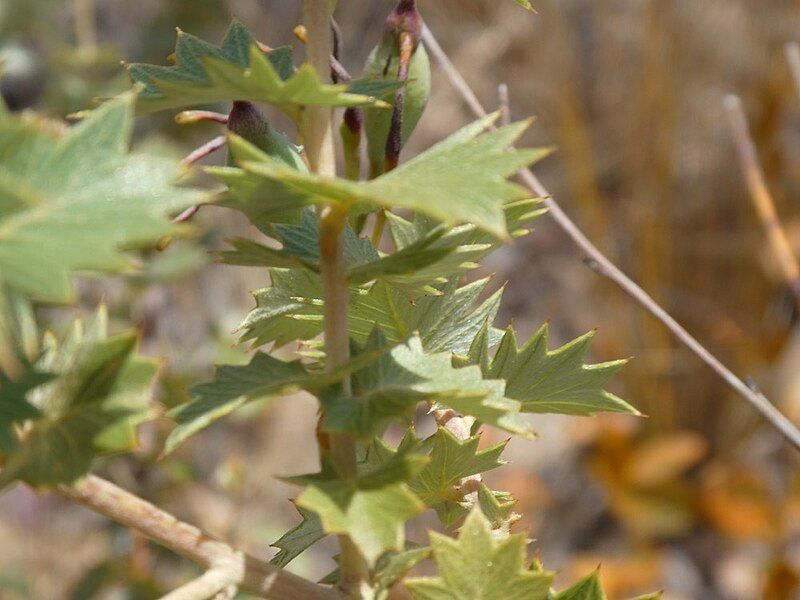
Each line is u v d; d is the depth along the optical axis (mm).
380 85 258
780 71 1364
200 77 273
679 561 1218
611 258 1423
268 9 1393
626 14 1507
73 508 1039
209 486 906
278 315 291
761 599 1011
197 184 992
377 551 210
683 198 1399
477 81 1572
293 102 225
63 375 216
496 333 318
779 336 1299
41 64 914
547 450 1372
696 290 1372
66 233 190
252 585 226
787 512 1089
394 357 239
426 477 295
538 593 245
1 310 192
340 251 230
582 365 297
